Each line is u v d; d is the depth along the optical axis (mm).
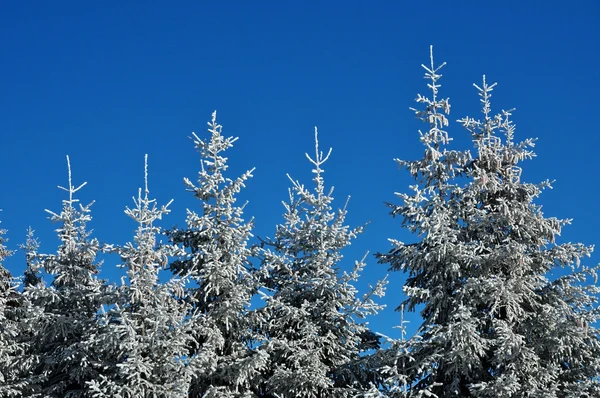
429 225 20297
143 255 19953
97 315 18922
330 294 22031
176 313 19312
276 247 23625
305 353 20141
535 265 20562
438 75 22078
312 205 22953
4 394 19781
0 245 25625
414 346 19219
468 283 19562
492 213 20859
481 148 21656
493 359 19156
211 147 21766
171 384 18453
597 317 18953
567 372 19188
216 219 21750
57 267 22188
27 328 20828
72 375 19672
